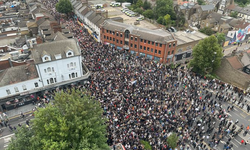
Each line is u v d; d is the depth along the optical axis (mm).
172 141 33438
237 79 58094
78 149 24469
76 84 53188
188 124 39688
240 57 62500
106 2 137250
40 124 27266
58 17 107188
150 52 69562
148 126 37188
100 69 55844
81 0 115000
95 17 87312
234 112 45750
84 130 25953
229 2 130000
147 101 43375
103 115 39500
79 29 92438
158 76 54438
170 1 117812
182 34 82688
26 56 56250
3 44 69562
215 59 58312
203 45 58938
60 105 29375
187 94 49125
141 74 54312
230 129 40531
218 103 47844
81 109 27406
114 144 33625
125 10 120188
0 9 113062
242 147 36969
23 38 69438
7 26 85750
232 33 88750
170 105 43875
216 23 101812
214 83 54719
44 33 66000
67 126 25750
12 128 39656
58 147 24328
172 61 71062
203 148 35406
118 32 72812
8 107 45406
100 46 73062
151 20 108938
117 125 36344
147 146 33594
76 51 50625
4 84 44062
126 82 49625
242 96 49875
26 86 46938
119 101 42438
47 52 47781
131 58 65188
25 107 46812
